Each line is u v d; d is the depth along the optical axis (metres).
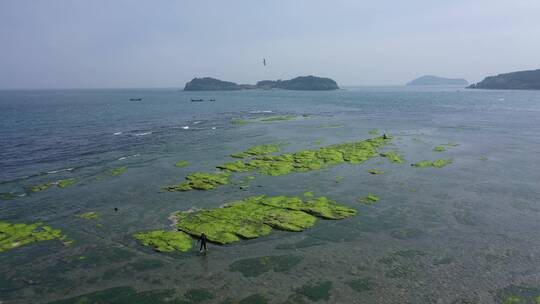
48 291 25.73
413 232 33.41
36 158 62.72
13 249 31.33
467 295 24.23
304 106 182.75
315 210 37.53
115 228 34.94
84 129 96.81
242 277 26.62
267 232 33.19
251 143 74.62
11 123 110.00
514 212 37.84
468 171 52.47
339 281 25.97
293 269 27.56
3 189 46.69
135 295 24.97
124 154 65.31
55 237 33.38
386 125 102.25
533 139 78.12
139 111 154.88
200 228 33.84
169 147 71.25
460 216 36.91
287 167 53.66
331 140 77.38
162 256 29.62
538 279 25.92
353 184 46.62
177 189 45.16
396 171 52.38
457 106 176.25
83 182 49.03
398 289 24.94
